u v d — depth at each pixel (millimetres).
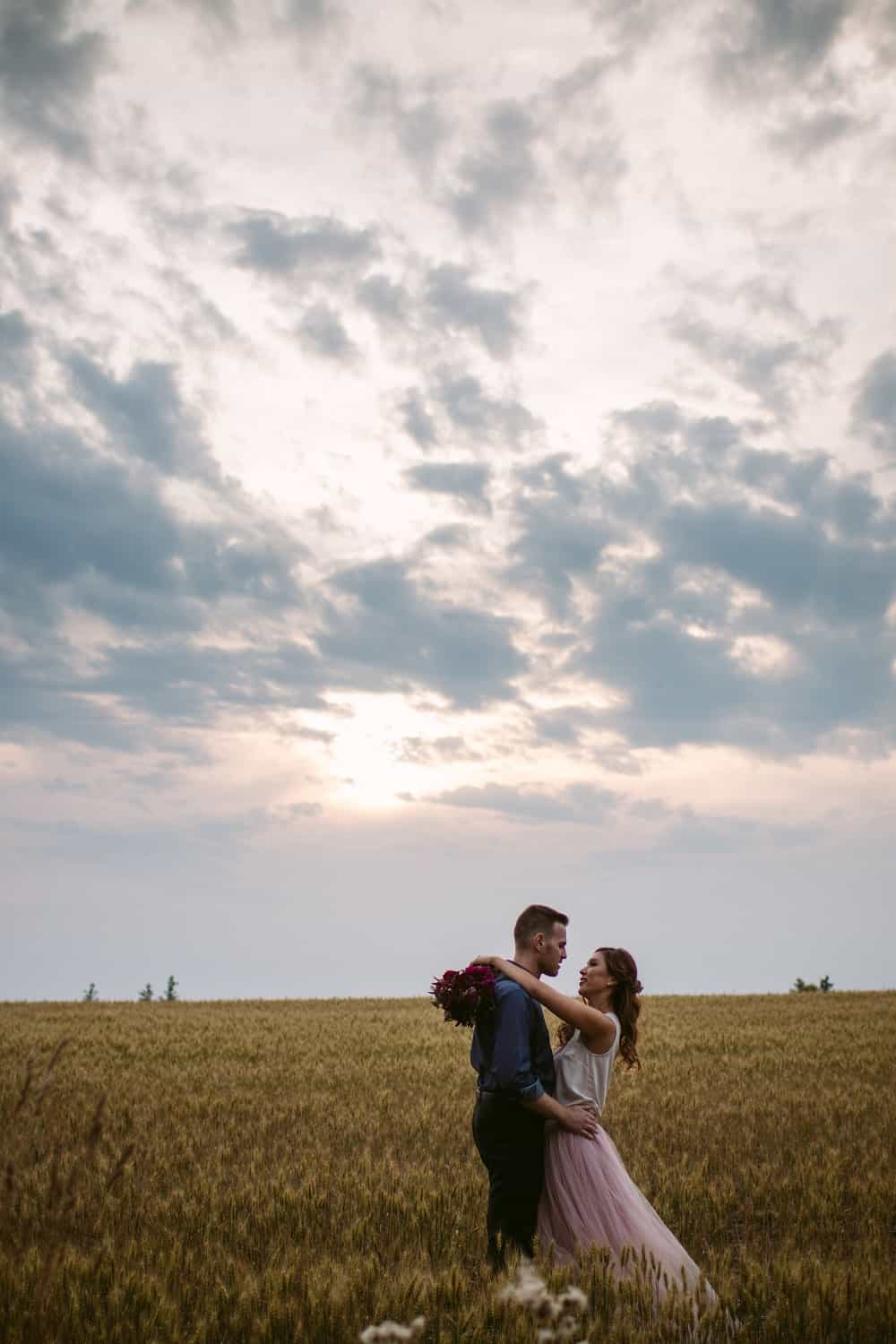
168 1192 7641
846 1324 4594
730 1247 6559
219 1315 4836
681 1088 13789
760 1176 7961
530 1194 5832
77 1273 5125
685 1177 7875
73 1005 31781
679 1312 4656
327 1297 4777
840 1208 7215
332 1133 10516
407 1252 5914
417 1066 16688
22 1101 4645
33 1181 6996
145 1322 4574
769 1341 4539
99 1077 14586
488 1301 4691
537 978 5898
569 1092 5891
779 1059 17328
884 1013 27344
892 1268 5527
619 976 6207
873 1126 10781
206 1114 11523
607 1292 4914
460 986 5766
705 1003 31531
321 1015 27750
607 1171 5750
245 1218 6871
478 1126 5996
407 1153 9500
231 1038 20984
